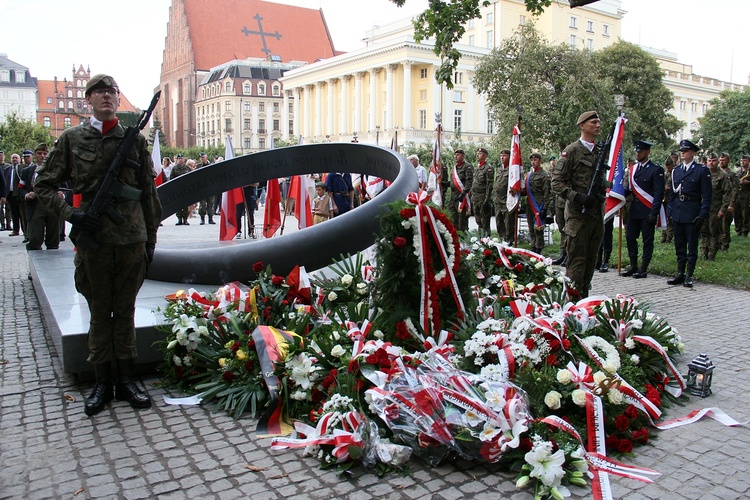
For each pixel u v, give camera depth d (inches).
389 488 123.4
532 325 159.5
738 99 1581.0
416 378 142.8
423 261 166.2
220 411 163.3
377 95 2283.5
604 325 182.4
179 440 145.9
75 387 181.0
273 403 153.3
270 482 126.0
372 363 148.6
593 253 241.9
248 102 3186.5
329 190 484.4
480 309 189.8
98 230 156.1
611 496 118.8
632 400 149.5
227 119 3161.9
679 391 172.9
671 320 264.2
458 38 359.9
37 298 303.3
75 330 180.1
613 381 142.6
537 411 137.6
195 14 3521.2
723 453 138.9
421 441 131.6
